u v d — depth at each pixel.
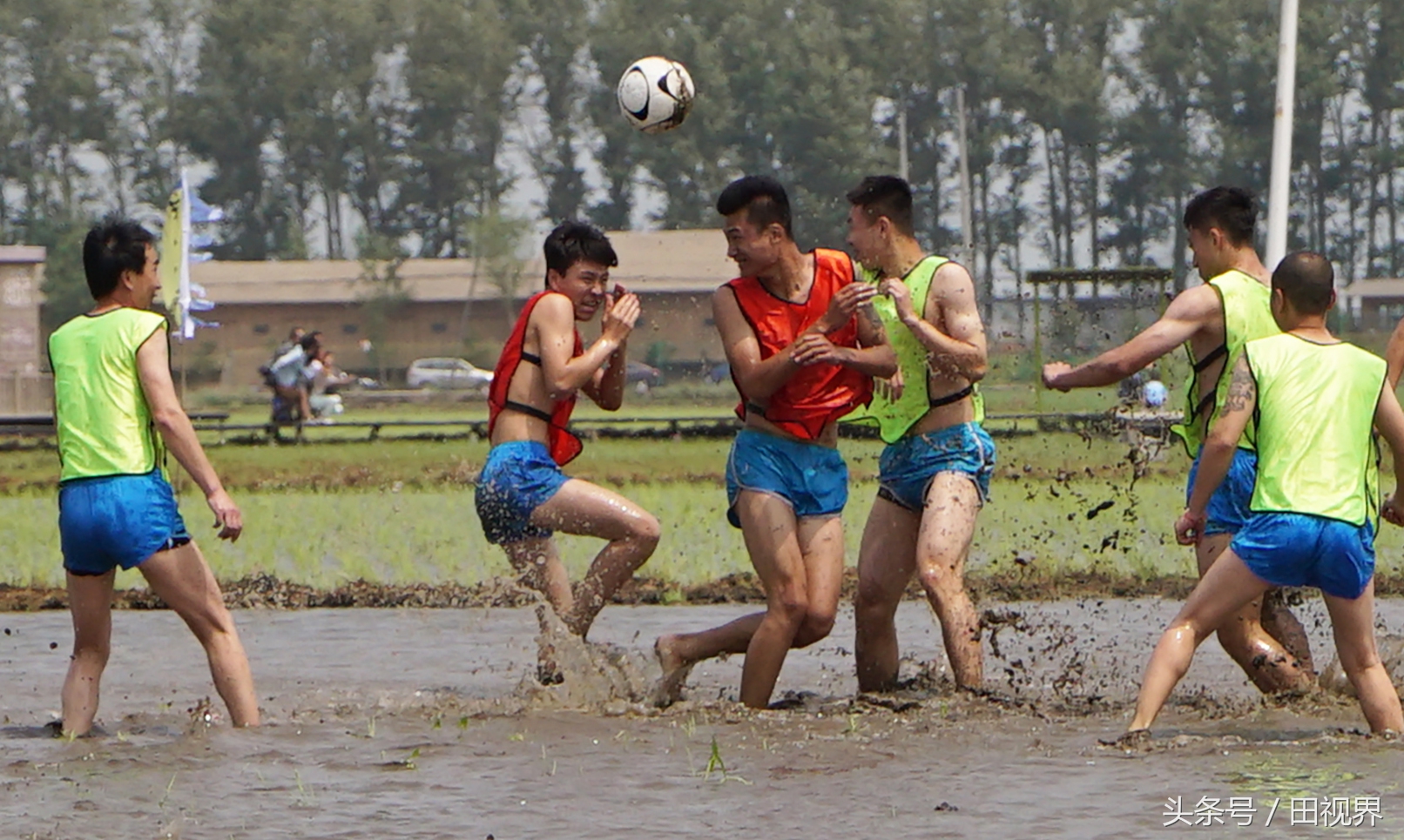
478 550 43.19
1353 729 20.75
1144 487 58.62
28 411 145.62
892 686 25.00
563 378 24.12
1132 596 35.75
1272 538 19.86
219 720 22.08
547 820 16.34
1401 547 43.22
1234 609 20.25
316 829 16.08
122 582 38.97
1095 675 26.19
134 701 24.36
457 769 18.70
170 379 21.55
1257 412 20.34
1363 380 20.22
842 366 23.11
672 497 58.53
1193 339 23.70
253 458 81.81
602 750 19.67
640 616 33.09
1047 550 41.66
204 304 84.50
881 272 24.30
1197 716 21.94
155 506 21.42
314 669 27.11
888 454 24.42
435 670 26.94
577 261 25.08
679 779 18.11
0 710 23.55
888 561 24.55
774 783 17.89
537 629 31.64
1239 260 24.02
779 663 23.42
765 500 23.34
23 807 17.03
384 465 77.38
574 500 24.19
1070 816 16.28
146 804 17.11
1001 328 78.50
